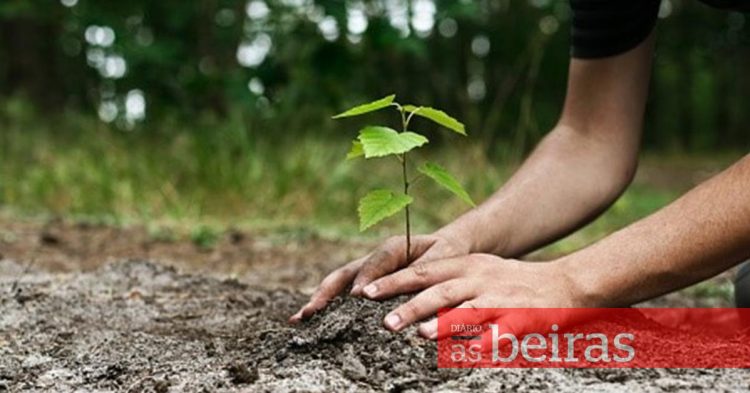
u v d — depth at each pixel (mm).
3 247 3188
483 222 1786
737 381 1437
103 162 4660
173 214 4008
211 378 1523
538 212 1831
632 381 1442
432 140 5984
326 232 3783
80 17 5199
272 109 4902
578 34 1941
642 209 5258
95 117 5523
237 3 5469
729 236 1504
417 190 4488
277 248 3396
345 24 4328
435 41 9289
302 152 4559
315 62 4566
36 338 1882
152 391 1486
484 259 1639
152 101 5234
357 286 1680
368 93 5695
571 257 1624
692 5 12617
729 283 2850
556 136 1954
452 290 1587
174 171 4488
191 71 5215
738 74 14438
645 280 1562
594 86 1937
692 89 14648
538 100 10195
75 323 2002
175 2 5387
